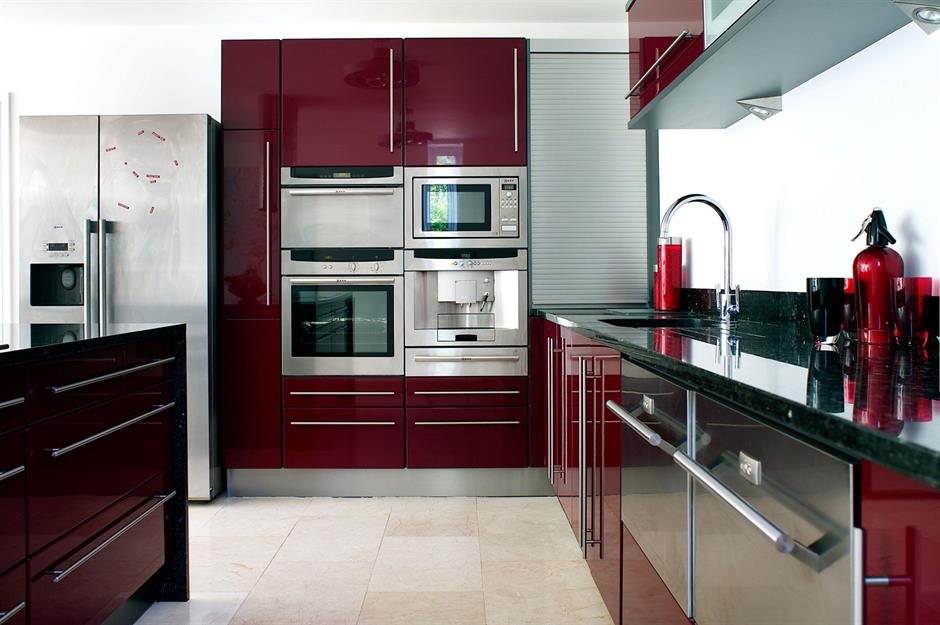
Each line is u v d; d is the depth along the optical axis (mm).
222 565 2555
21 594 1419
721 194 2746
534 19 3900
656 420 1418
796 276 2145
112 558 1819
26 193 3299
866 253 1562
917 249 1575
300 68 3402
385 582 2398
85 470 1680
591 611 2172
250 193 3395
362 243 3410
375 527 2980
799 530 797
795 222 2150
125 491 1887
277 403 3414
